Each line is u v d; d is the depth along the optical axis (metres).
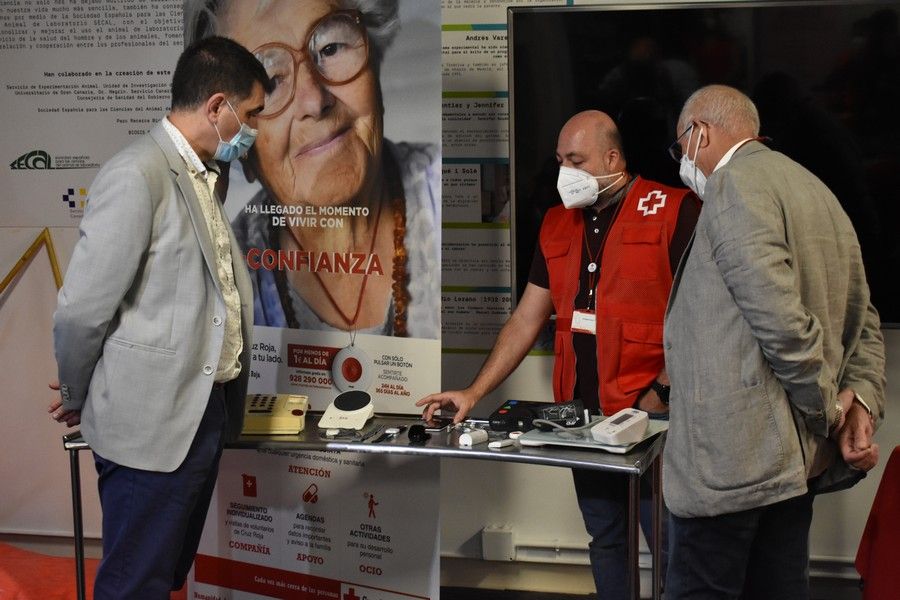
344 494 2.77
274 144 2.66
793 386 1.91
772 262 1.84
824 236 1.99
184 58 2.23
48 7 3.33
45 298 3.46
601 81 2.90
